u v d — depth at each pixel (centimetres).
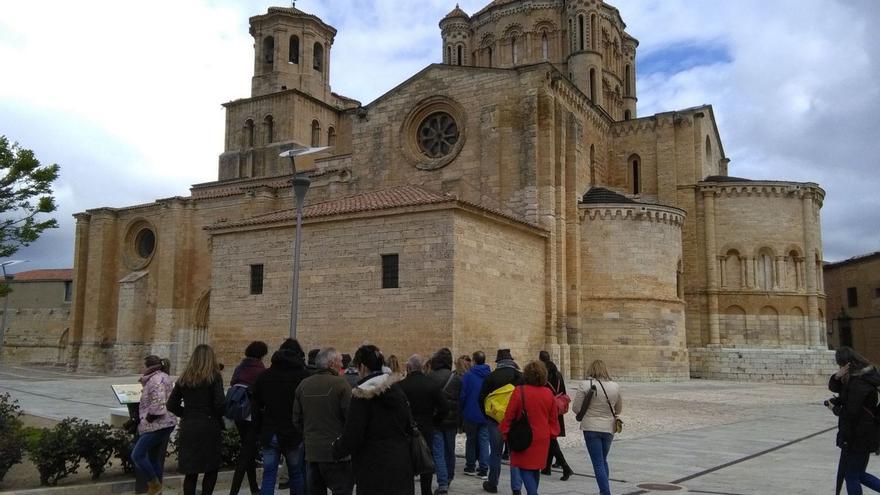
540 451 1139
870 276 6662
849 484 1150
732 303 4878
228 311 3681
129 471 1453
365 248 3294
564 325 3997
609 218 4234
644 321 4153
